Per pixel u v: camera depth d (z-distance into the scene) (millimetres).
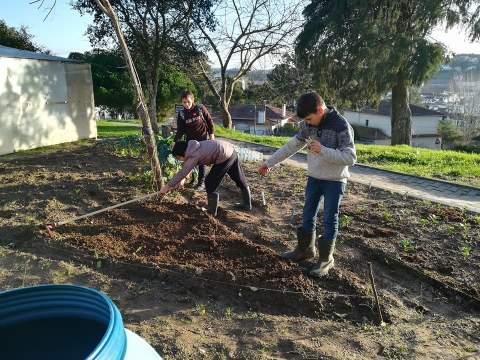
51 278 4082
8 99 10594
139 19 15906
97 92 29188
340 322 3496
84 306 1790
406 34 19500
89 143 12641
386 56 19203
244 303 3713
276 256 4398
